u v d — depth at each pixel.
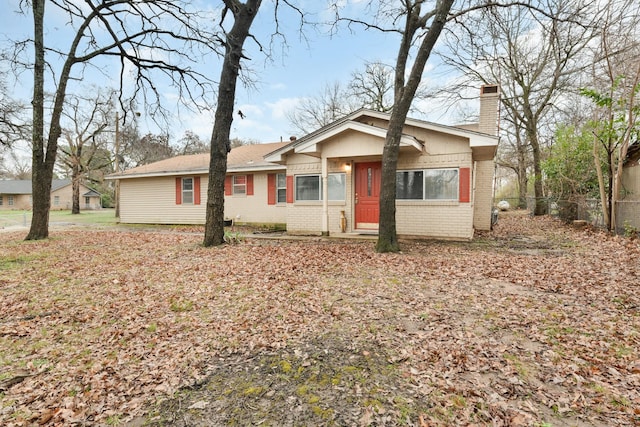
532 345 3.32
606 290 4.79
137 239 11.39
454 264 6.70
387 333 3.66
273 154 12.30
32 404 2.59
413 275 5.95
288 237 11.09
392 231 8.20
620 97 9.50
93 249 9.27
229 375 2.95
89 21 10.72
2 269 6.84
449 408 2.40
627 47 9.30
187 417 2.40
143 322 4.18
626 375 2.75
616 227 9.57
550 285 5.16
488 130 13.02
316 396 2.59
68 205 47.28
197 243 10.09
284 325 3.96
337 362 3.09
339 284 5.52
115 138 29.22
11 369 3.09
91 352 3.44
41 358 3.31
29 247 9.56
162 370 3.06
